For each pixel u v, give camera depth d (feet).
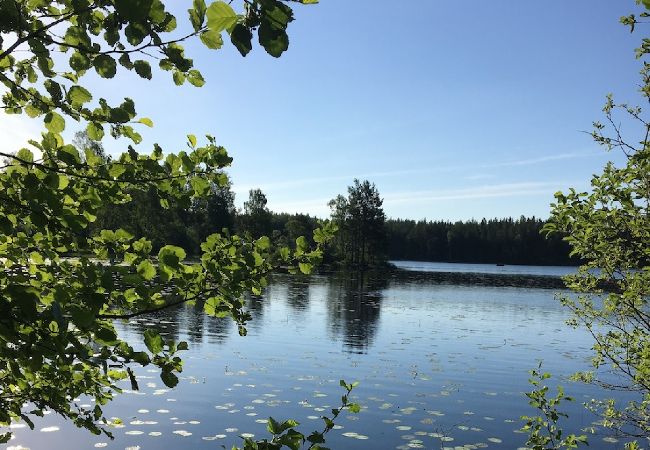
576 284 14.97
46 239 6.68
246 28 3.83
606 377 39.83
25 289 4.70
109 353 6.30
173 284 7.31
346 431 25.71
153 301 7.06
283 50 3.86
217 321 58.08
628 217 13.08
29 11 5.18
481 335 58.65
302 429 25.61
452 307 85.20
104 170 6.39
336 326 60.23
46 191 5.41
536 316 77.97
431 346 50.57
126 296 6.53
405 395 32.78
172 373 6.48
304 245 8.23
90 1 4.63
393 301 90.48
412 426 26.89
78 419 7.29
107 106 5.79
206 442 22.89
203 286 7.67
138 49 4.98
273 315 67.10
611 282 14.30
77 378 7.04
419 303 88.94
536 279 180.45
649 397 14.14
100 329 5.54
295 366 39.19
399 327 61.62
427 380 37.01
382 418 27.99
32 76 5.93
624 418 15.75
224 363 38.91
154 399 28.89
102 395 7.65
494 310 83.71
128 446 21.94
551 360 46.14
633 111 12.74
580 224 13.46
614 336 14.64
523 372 40.96
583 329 65.98
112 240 6.98
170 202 7.22
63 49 5.36
